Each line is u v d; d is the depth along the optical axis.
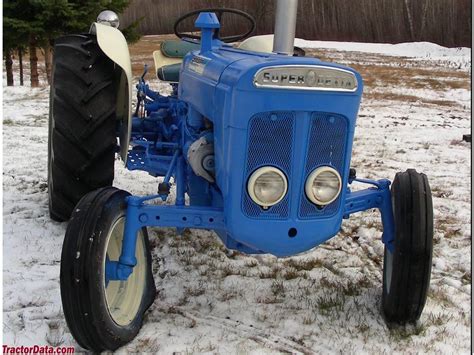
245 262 3.80
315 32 32.75
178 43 4.73
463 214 4.99
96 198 2.66
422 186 2.93
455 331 3.01
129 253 2.73
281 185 2.48
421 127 9.44
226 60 2.79
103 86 3.60
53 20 13.55
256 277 3.59
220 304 3.21
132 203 2.74
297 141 2.46
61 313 3.05
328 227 2.61
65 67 3.64
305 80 2.39
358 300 3.31
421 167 6.66
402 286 2.87
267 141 2.46
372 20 31.50
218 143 2.67
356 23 31.89
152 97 4.55
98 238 2.55
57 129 3.63
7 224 4.31
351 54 24.39
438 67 20.25
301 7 32.62
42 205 4.76
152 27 29.94
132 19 29.62
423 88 14.83
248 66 2.44
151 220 2.75
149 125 4.18
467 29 29.11
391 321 3.04
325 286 3.49
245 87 2.38
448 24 29.69
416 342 2.88
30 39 13.99
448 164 6.85
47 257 3.77
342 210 2.68
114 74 3.68
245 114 2.41
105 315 2.59
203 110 2.89
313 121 2.47
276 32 2.83
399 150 7.53
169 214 2.75
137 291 2.95
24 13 13.50
